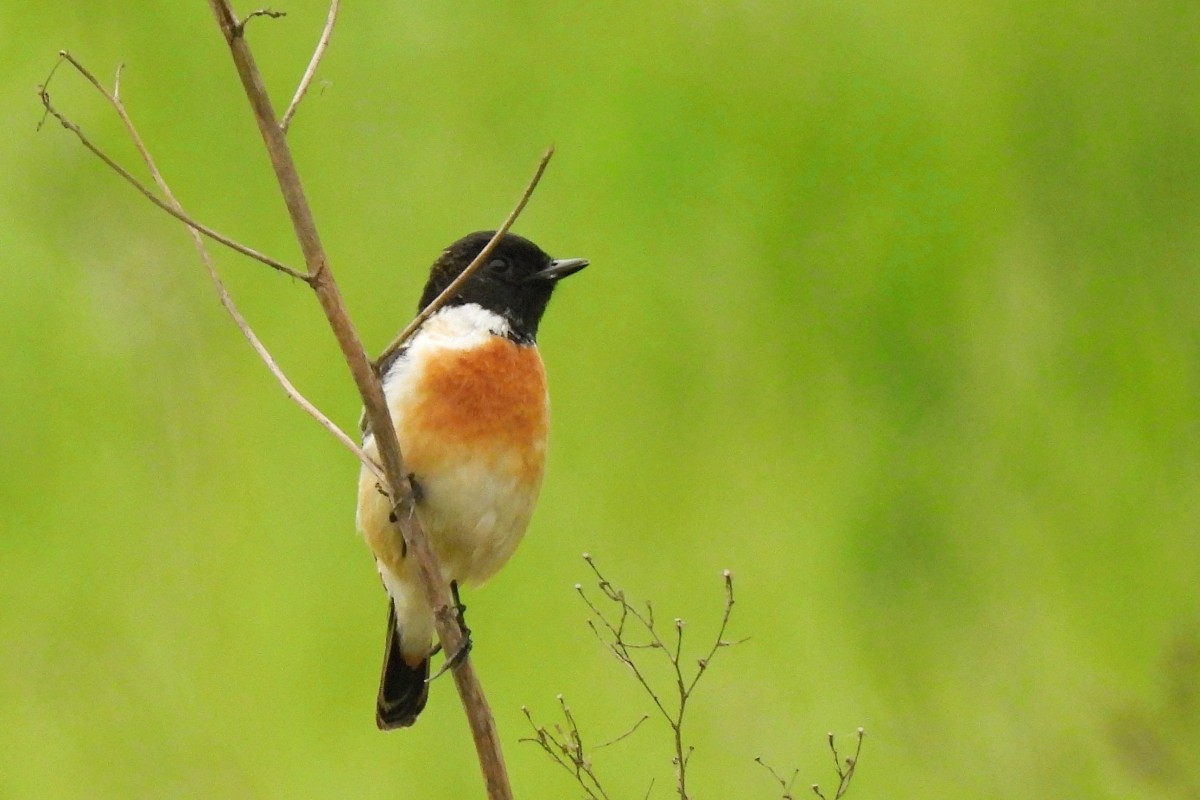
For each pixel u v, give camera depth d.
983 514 12.52
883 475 12.68
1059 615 11.91
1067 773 10.75
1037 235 13.15
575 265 8.59
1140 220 12.91
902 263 13.17
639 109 13.83
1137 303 12.84
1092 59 13.24
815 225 13.45
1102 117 13.18
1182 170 12.87
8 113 13.66
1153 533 12.20
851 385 13.01
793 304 13.28
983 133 13.42
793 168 13.53
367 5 14.03
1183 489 12.38
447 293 5.95
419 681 8.33
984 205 13.29
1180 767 10.20
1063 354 12.89
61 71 13.90
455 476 7.84
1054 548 12.21
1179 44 13.01
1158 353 12.68
